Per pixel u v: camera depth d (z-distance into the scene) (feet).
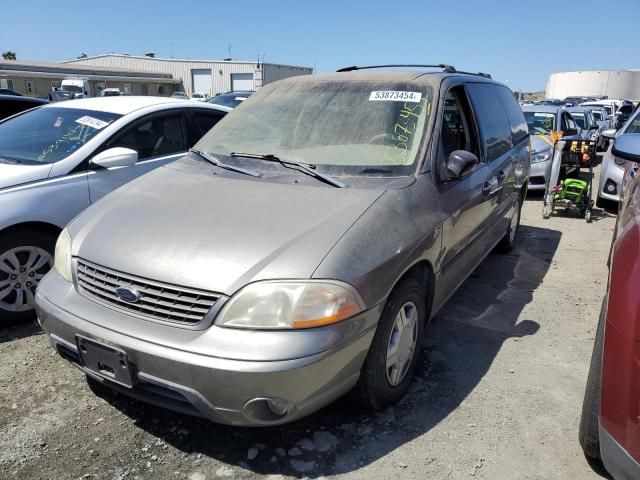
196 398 7.43
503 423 9.29
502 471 8.18
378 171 9.96
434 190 10.20
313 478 8.02
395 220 8.93
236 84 190.08
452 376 10.73
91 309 8.32
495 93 15.67
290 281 7.49
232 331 7.37
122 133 14.75
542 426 9.23
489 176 13.26
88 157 13.87
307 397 7.51
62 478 7.95
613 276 7.22
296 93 12.33
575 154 24.04
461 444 8.75
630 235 7.64
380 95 11.40
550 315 13.78
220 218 8.63
